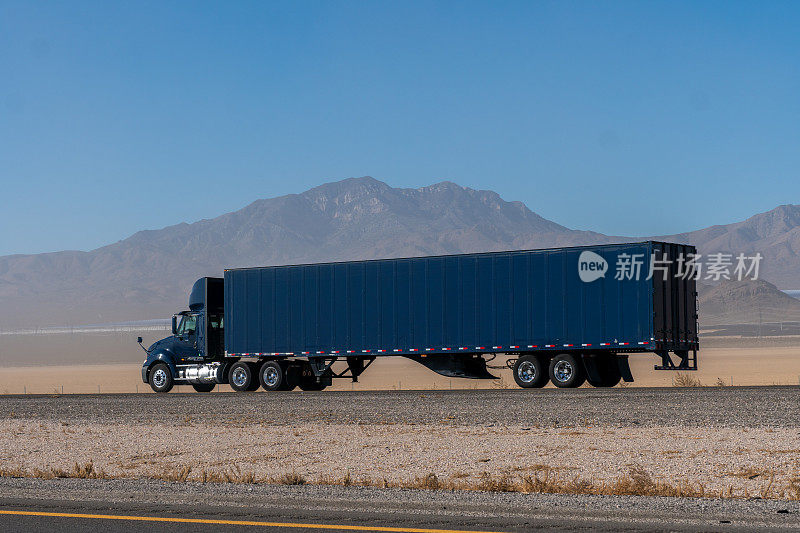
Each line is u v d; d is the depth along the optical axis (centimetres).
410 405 2494
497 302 2997
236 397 2980
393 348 3138
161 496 1013
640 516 869
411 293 3123
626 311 2819
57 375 8700
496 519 867
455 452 1542
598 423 1955
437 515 891
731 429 1795
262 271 3372
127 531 843
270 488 1069
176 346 3547
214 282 3525
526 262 2964
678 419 1988
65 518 905
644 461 1382
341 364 3400
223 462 1482
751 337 15725
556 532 808
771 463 1339
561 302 2908
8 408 2859
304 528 839
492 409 2306
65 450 1706
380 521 865
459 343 3039
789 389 2631
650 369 6519
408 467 1376
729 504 927
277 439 1809
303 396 2933
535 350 2941
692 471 1272
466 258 3050
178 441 1814
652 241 2809
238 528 846
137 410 2620
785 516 862
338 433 1895
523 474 1283
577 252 2898
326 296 3259
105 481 1159
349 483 1173
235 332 3406
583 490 1067
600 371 2952
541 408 2286
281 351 3319
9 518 910
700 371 5994
